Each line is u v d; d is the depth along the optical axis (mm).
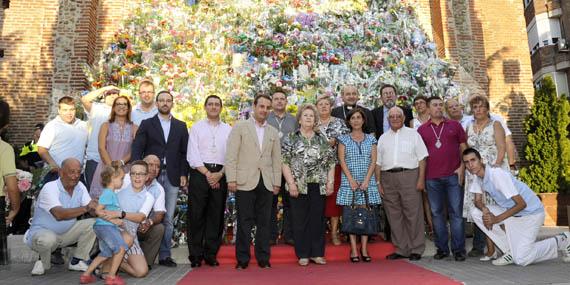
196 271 5211
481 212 5746
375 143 6156
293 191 5602
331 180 5805
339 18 11125
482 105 6105
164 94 5781
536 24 22516
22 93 9992
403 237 6113
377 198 5918
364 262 5785
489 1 12445
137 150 5633
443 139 6051
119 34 10250
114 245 4551
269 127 5695
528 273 4805
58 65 10055
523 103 12148
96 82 9531
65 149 5934
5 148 4973
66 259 6180
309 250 5668
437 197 6047
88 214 5938
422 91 9328
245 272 5086
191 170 5605
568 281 4289
